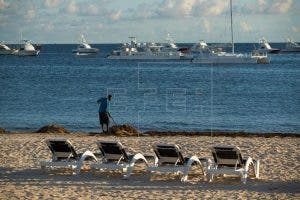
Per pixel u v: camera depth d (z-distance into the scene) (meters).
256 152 36.09
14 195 25.20
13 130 60.06
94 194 25.52
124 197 24.92
